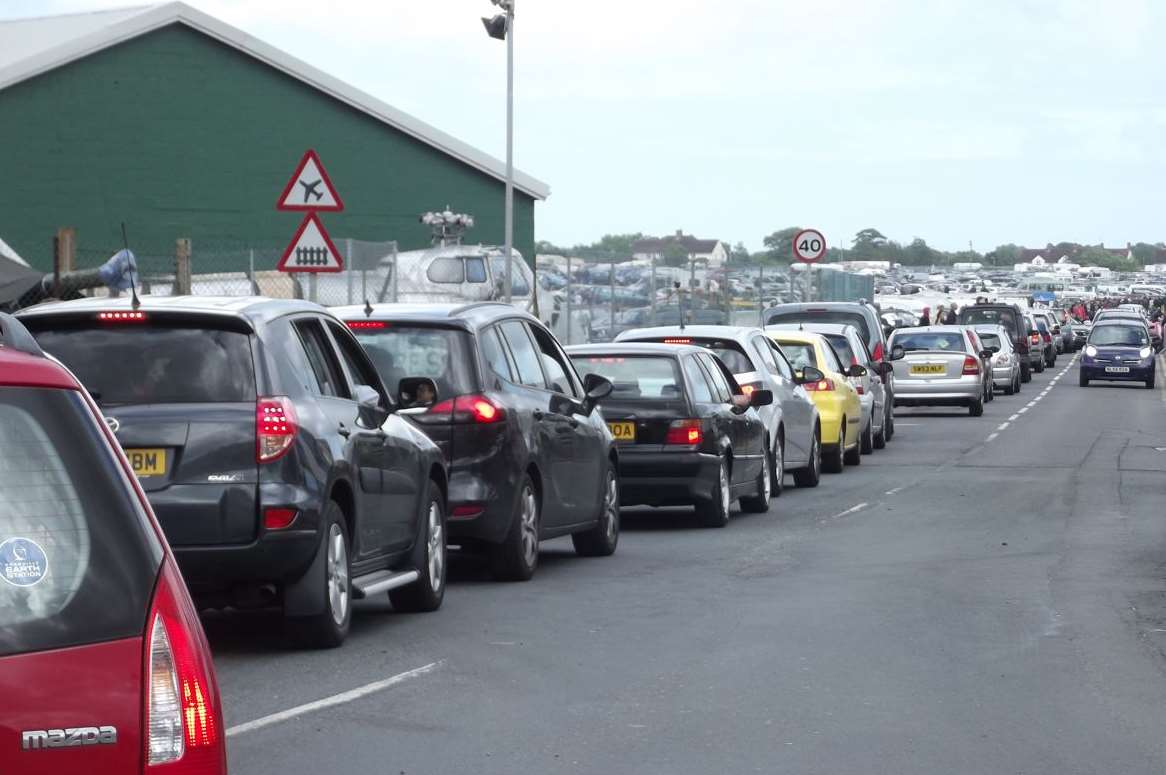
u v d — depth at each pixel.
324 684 11.59
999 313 77.81
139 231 54.66
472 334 16.25
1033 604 15.41
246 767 9.22
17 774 4.82
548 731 10.16
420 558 14.66
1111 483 28.91
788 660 12.55
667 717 10.57
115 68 54.03
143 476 12.05
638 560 18.88
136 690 4.98
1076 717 10.62
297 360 12.83
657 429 21.53
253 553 12.05
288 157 57.50
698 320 52.59
